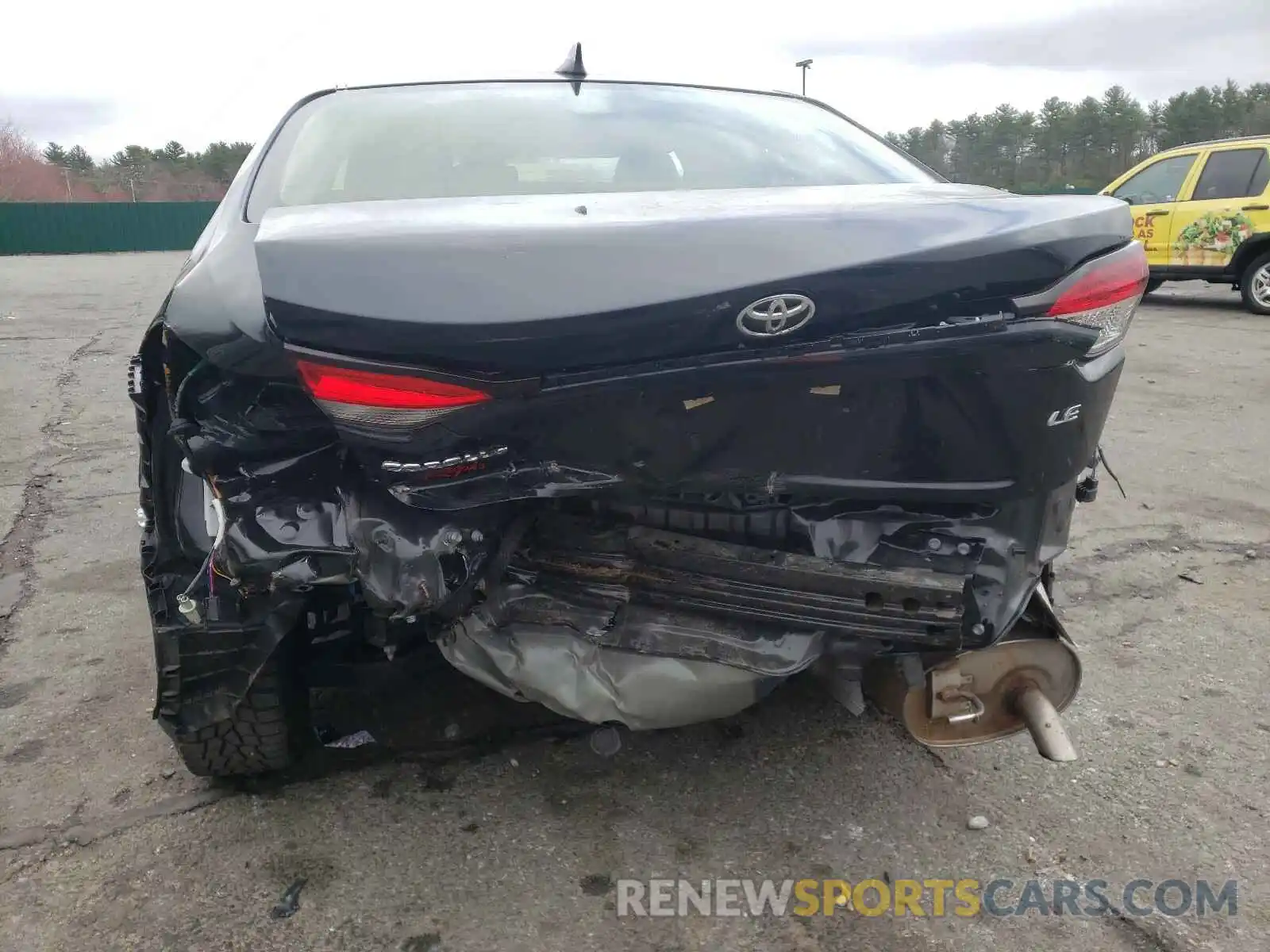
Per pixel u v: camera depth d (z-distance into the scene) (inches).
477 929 79.0
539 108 103.0
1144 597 141.3
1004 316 66.4
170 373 73.3
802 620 74.3
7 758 102.0
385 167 91.4
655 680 75.8
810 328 64.1
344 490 69.9
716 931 78.9
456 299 60.3
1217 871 85.6
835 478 71.4
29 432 245.1
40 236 1406.3
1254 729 107.8
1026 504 76.7
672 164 96.3
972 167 1464.1
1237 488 191.0
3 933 78.2
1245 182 436.1
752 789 96.7
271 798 94.7
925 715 81.8
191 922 79.5
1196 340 378.0
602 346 61.8
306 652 87.8
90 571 153.5
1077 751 103.4
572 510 77.6
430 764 99.7
